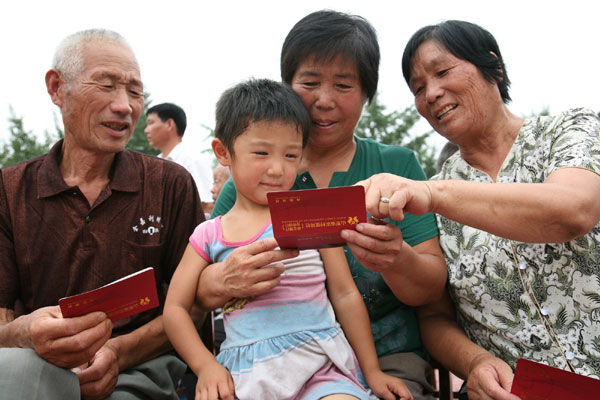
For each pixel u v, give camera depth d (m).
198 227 2.07
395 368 2.00
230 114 1.94
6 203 2.10
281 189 1.90
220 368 1.75
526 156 1.94
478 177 2.11
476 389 1.77
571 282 1.78
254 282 1.73
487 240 1.98
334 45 2.04
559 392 1.51
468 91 1.97
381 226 1.56
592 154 1.67
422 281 1.94
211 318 2.39
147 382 1.94
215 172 5.69
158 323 2.07
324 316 1.84
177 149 6.00
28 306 2.12
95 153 2.15
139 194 2.23
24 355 1.52
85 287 2.10
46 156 2.24
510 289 1.90
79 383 1.66
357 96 2.15
